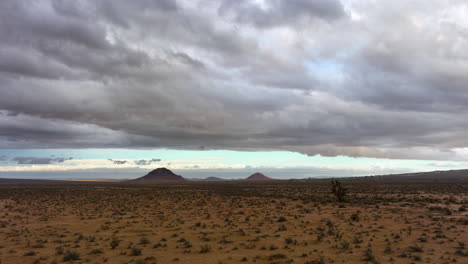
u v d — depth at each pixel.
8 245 24.78
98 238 27.02
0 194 88.50
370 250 20.20
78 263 19.14
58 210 49.50
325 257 19.61
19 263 19.52
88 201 65.69
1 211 48.81
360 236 25.98
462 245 22.31
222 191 98.88
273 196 73.38
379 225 31.67
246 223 34.09
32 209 51.25
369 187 109.38
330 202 57.75
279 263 18.28
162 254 21.12
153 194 87.25
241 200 64.25
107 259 19.97
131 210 48.50
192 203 58.84
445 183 134.25
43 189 116.81
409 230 28.11
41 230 31.56
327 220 35.38
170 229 30.95
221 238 26.19
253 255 20.47
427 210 43.94
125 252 21.59
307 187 117.31
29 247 23.94
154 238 26.64
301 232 28.36
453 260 18.64
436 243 23.25
